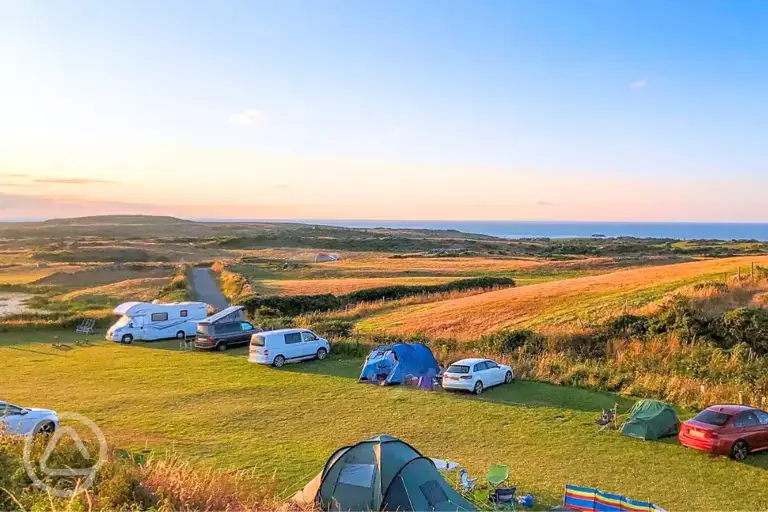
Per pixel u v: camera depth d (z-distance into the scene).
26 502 8.95
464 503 12.09
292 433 19.56
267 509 10.70
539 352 30.08
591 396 24.39
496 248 149.00
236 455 16.89
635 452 17.75
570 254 123.69
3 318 45.81
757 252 107.44
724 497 14.38
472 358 27.81
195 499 10.41
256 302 48.72
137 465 12.32
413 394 25.06
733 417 17.44
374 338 35.53
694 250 114.75
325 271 80.50
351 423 20.84
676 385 24.22
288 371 29.83
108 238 186.88
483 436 19.41
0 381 27.42
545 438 19.14
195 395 24.81
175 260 115.94
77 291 71.81
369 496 11.27
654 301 35.09
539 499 13.94
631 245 141.38
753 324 28.02
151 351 35.81
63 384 26.83
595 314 35.16
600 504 12.80
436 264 90.69
